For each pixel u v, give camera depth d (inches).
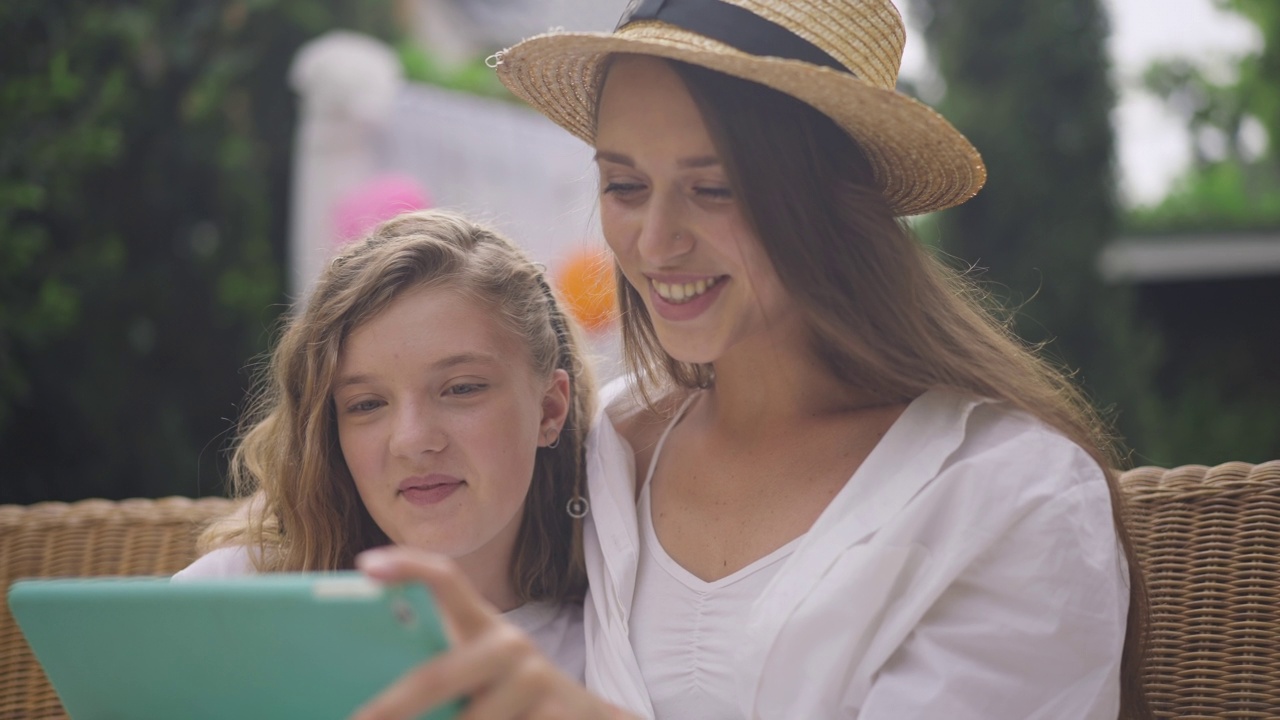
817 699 58.1
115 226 170.9
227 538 73.5
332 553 69.0
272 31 187.3
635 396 76.0
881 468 61.4
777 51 59.8
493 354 65.6
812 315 61.6
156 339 175.3
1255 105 361.4
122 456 168.2
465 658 37.6
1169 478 71.4
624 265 63.9
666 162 59.9
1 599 78.2
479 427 64.6
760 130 58.9
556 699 39.4
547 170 173.0
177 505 81.5
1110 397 196.2
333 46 161.5
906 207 68.0
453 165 170.2
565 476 72.5
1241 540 68.6
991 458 58.8
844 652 57.7
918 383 63.1
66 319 146.1
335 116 159.6
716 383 68.3
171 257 176.1
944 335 65.0
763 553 63.6
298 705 41.7
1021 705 55.2
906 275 63.2
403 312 65.0
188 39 170.7
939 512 58.6
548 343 70.3
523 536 70.7
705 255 61.0
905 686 56.2
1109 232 198.4
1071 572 56.4
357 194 150.7
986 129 197.3
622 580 65.6
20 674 77.5
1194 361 280.5
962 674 55.5
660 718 63.0
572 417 73.5
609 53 62.6
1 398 145.9
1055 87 195.9
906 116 58.8
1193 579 69.2
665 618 64.5
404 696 36.9
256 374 82.4
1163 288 281.7
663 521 67.9
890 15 64.1
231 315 178.9
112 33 157.0
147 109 169.5
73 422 163.2
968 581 57.4
